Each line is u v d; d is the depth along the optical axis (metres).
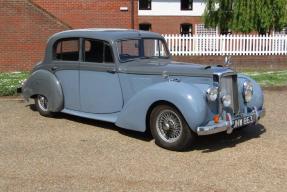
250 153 7.03
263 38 21.00
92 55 8.34
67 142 7.56
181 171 6.23
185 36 20.77
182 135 7.02
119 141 7.64
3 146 7.31
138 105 7.46
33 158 6.73
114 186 5.69
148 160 6.68
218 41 20.91
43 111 9.36
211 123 7.08
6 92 11.45
